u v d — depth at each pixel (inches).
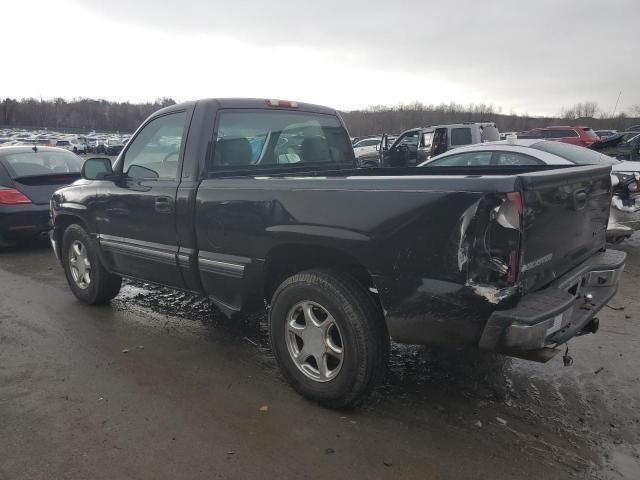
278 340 131.6
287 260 133.3
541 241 104.2
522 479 99.4
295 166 175.3
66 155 350.9
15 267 276.4
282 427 118.0
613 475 100.5
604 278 130.3
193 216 146.2
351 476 101.0
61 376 144.9
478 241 96.8
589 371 145.1
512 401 129.1
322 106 190.1
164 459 107.0
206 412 124.8
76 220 204.8
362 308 114.7
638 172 272.4
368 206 109.7
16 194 299.7
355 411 124.7
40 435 116.0
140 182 166.4
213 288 147.8
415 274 104.9
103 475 102.2
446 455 107.0
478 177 98.3
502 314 96.4
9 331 180.1
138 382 140.8
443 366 149.2
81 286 205.2
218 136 151.9
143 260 167.8
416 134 585.3
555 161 264.2
